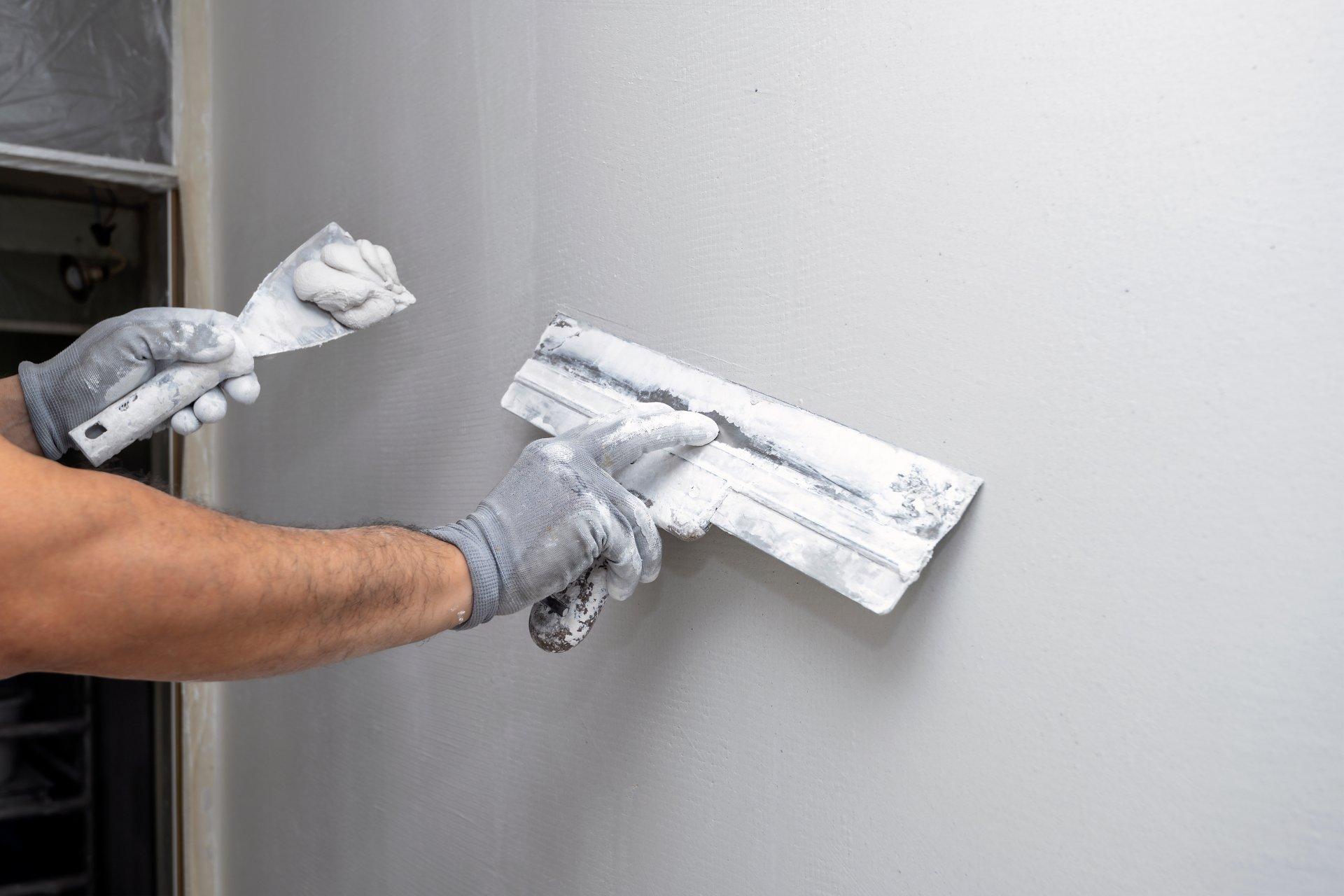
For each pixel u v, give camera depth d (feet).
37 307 7.50
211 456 7.34
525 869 4.42
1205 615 2.35
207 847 7.36
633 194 3.87
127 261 7.72
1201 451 2.37
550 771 4.29
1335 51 2.17
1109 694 2.51
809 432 3.19
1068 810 2.59
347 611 2.66
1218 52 2.34
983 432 2.79
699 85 3.60
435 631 2.96
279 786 6.52
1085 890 2.55
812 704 3.23
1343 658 2.15
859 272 3.10
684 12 3.64
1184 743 2.38
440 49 4.89
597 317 4.05
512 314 4.47
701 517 3.31
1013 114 2.72
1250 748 2.27
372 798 5.56
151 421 3.29
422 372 5.07
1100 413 2.55
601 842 4.03
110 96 7.13
